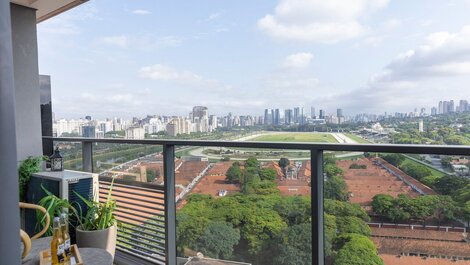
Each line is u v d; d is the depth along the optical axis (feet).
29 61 13.70
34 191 11.05
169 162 9.64
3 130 2.02
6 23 2.06
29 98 13.64
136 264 10.33
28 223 10.98
